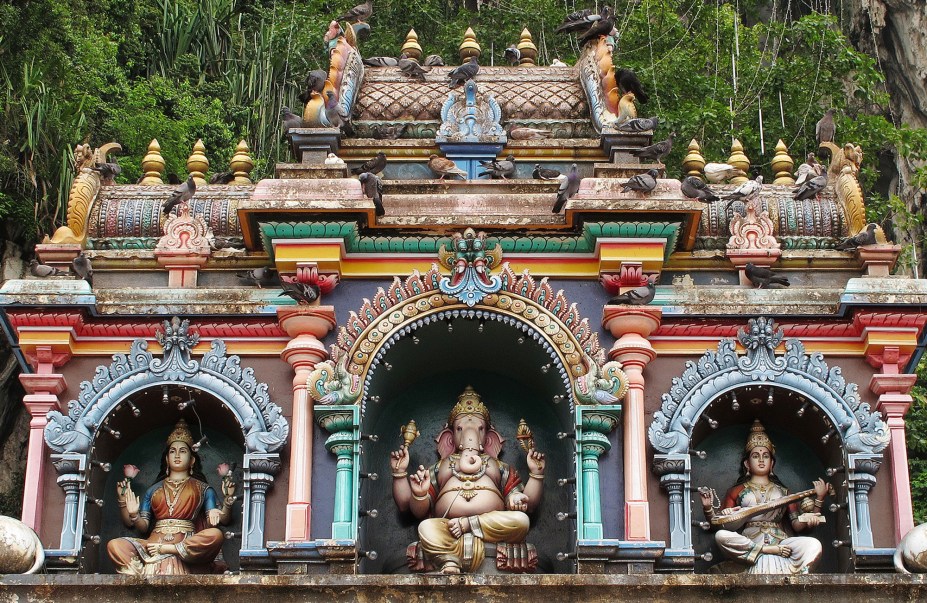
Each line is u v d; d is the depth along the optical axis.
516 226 12.60
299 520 11.84
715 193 13.57
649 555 11.70
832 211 13.34
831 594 10.92
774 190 13.55
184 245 13.06
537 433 13.20
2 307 12.45
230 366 12.45
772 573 11.24
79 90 21.44
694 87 22.97
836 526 12.52
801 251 13.13
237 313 12.59
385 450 13.10
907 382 12.44
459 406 12.88
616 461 12.12
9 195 20.28
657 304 12.67
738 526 12.31
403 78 14.38
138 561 12.16
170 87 24.22
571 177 12.47
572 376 12.21
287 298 12.70
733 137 22.25
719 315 12.55
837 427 12.27
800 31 23.16
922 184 22.47
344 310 12.61
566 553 12.39
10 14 20.47
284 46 25.78
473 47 15.08
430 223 12.56
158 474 12.93
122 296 12.71
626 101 13.51
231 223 13.33
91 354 12.62
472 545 12.03
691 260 13.08
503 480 12.62
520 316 12.35
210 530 12.34
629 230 12.46
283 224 12.46
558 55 25.34
